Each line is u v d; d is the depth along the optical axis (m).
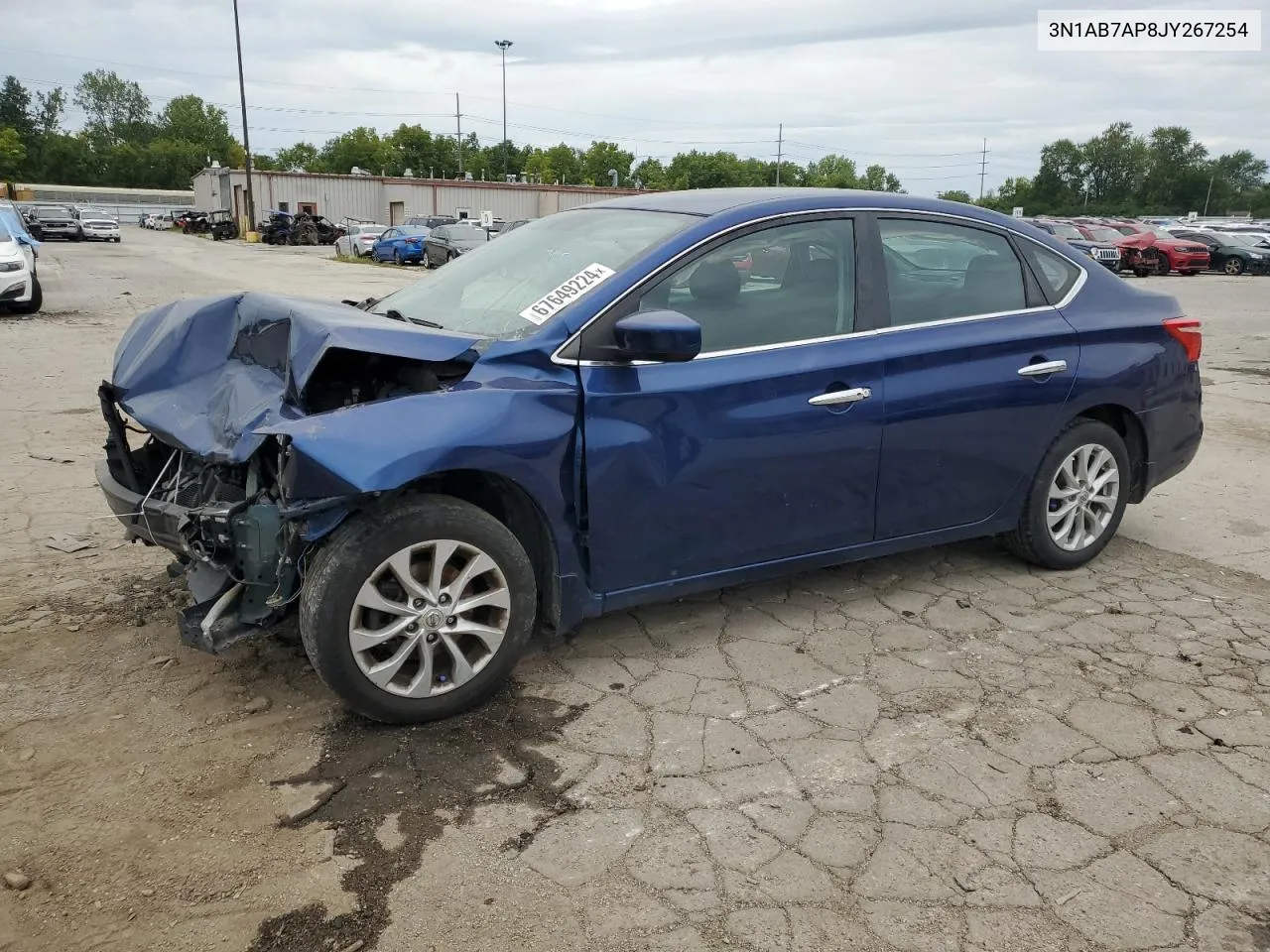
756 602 4.29
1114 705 3.44
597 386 3.32
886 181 137.88
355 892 2.47
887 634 3.99
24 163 117.81
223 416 3.24
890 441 3.90
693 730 3.24
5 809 2.78
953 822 2.77
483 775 2.97
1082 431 4.48
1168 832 2.74
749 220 3.71
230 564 3.17
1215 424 8.30
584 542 3.40
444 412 3.07
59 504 5.47
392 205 59.31
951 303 4.12
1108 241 29.62
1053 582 4.58
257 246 47.50
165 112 147.62
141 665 3.62
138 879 2.51
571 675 3.60
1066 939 2.34
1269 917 2.42
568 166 103.44
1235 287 24.73
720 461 3.54
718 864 2.59
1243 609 4.30
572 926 2.36
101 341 12.04
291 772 2.98
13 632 3.86
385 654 3.21
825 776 2.98
